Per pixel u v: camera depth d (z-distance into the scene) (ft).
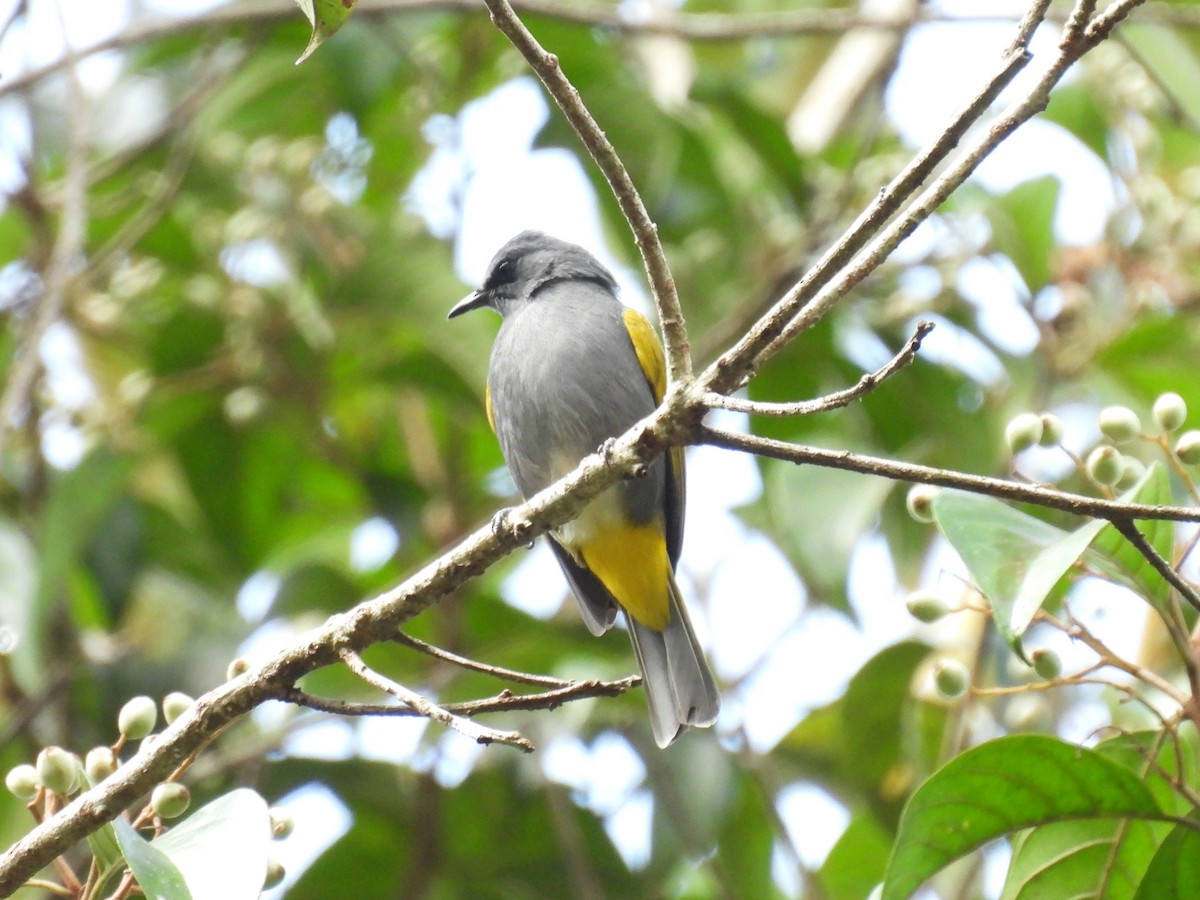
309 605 38.17
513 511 20.99
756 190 41.81
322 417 40.47
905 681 34.83
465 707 19.58
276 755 36.42
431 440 42.29
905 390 38.32
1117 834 21.56
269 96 43.60
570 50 39.32
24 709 36.04
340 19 17.75
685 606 31.40
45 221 40.63
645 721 38.09
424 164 44.75
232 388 39.88
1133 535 18.04
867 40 48.19
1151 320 36.35
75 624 38.14
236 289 40.04
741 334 38.52
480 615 37.27
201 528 41.70
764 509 43.01
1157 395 37.06
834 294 19.44
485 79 43.34
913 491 22.43
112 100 45.70
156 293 41.86
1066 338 37.73
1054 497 17.54
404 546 40.52
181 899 17.51
